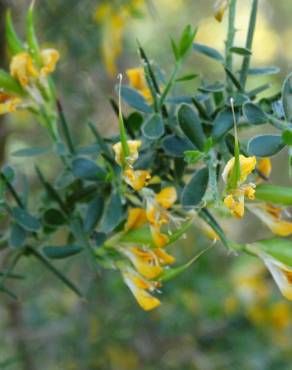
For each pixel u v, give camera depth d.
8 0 0.36
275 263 0.22
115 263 0.23
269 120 0.21
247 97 0.22
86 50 0.43
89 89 0.47
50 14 0.42
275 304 0.47
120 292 0.47
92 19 0.42
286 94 0.21
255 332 0.48
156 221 0.22
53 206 0.24
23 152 0.25
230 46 0.23
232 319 0.48
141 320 0.47
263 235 0.63
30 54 0.25
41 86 0.25
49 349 0.46
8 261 0.32
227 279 0.49
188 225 0.21
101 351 0.47
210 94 0.23
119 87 0.21
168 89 0.22
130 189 0.22
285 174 0.67
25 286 0.45
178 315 0.46
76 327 0.46
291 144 0.20
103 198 0.23
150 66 0.22
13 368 0.45
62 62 0.44
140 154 0.22
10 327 0.45
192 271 0.47
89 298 0.46
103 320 0.46
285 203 0.22
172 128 0.23
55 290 0.49
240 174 0.20
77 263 0.47
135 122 0.23
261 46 0.75
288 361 0.48
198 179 0.21
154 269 0.22
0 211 0.23
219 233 0.21
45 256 0.24
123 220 0.23
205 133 0.22
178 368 0.47
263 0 0.74
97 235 0.23
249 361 0.47
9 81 0.25
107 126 0.48
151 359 0.48
